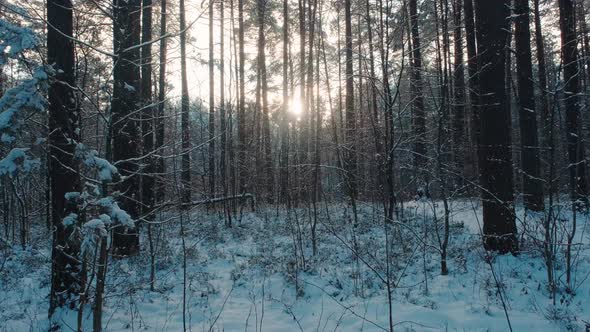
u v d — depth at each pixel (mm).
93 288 6648
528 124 11266
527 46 11289
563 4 11422
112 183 4559
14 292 8008
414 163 10258
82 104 5477
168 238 11711
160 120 7242
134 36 7074
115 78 5660
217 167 15258
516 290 6801
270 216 15812
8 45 3924
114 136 5184
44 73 4211
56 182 5961
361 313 6434
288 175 13461
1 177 4316
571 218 11297
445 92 8367
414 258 8875
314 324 6188
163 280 8273
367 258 8961
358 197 13703
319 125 12633
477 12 8719
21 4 5168
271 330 6008
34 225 16797
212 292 7684
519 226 9969
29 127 4746
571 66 11984
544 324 5664
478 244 9031
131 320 6383
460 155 11422
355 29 16062
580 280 6988
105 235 4363
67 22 5953
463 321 5887
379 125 9711
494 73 8492
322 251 9867
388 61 8594
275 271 8672
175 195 6996
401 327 5859
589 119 12336
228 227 14078
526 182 11227
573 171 11984
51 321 6117
